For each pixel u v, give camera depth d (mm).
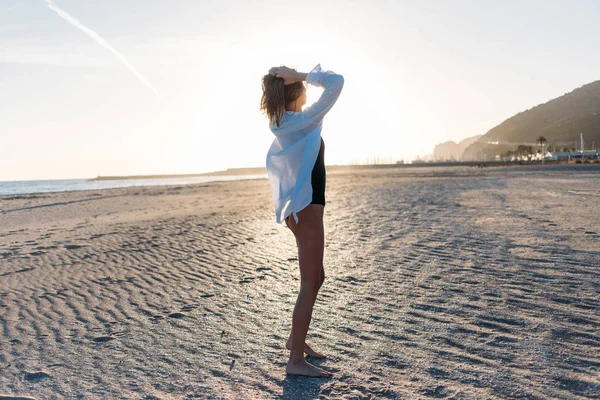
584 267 4934
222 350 3436
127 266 6594
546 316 3633
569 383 2578
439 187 20328
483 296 4238
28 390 2893
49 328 4113
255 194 24641
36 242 9344
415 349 3207
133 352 3467
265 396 2672
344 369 2979
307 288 2984
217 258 6902
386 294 4531
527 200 12289
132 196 28422
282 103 2965
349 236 7949
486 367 2848
